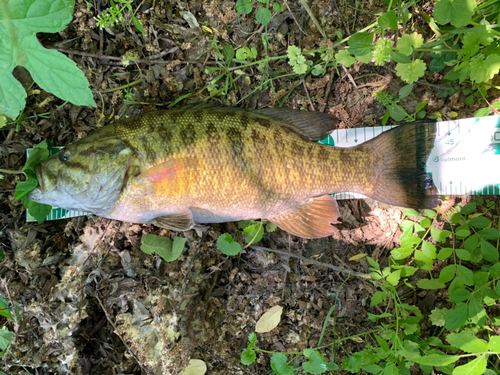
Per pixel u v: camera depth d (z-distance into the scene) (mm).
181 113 409
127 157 401
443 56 459
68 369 446
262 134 414
